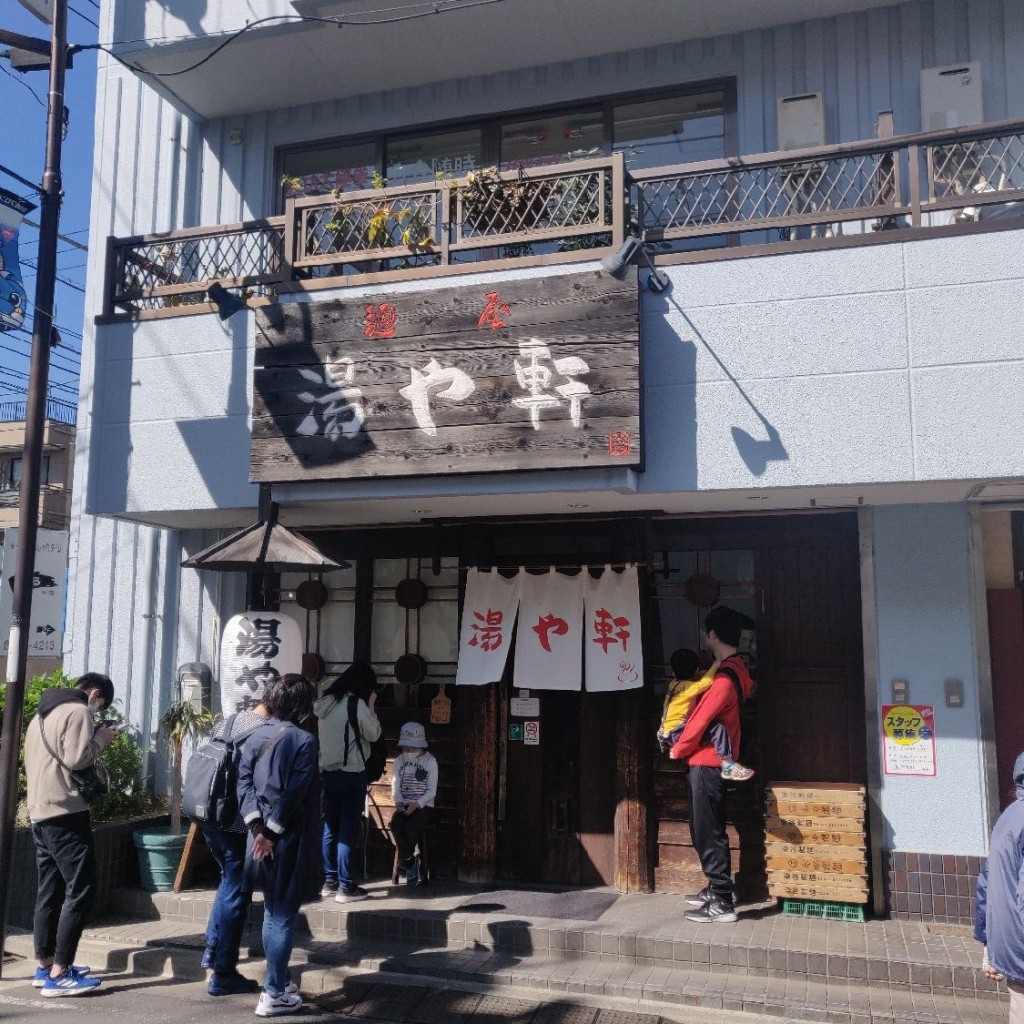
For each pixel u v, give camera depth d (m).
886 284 6.09
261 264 7.93
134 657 8.62
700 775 6.43
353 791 6.96
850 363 6.10
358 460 6.68
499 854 7.57
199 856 7.41
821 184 7.47
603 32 7.96
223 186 9.15
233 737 5.71
